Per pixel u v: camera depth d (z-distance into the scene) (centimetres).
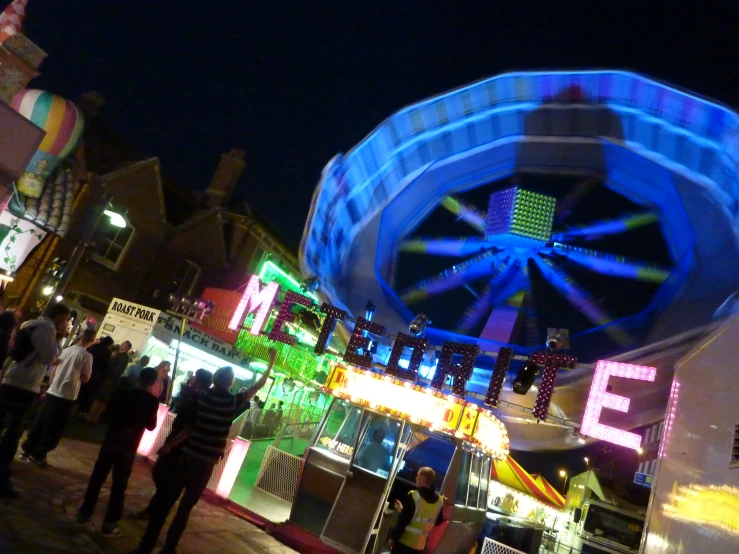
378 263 1246
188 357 1325
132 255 1962
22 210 1073
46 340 465
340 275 1150
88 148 1914
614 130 1130
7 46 738
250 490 774
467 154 1302
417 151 1267
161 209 2034
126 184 1909
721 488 333
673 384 511
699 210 996
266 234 2406
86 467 630
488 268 1448
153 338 1207
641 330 1100
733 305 793
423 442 748
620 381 877
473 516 723
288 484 774
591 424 670
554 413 912
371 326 857
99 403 903
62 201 1157
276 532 658
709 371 416
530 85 1188
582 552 1268
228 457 741
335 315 923
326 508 663
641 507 1300
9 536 370
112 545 423
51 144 964
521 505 1565
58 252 1652
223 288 2234
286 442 1048
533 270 1400
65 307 504
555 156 1203
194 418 437
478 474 746
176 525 411
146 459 781
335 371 782
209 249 2200
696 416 422
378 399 716
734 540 292
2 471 433
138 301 1986
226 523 628
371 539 641
